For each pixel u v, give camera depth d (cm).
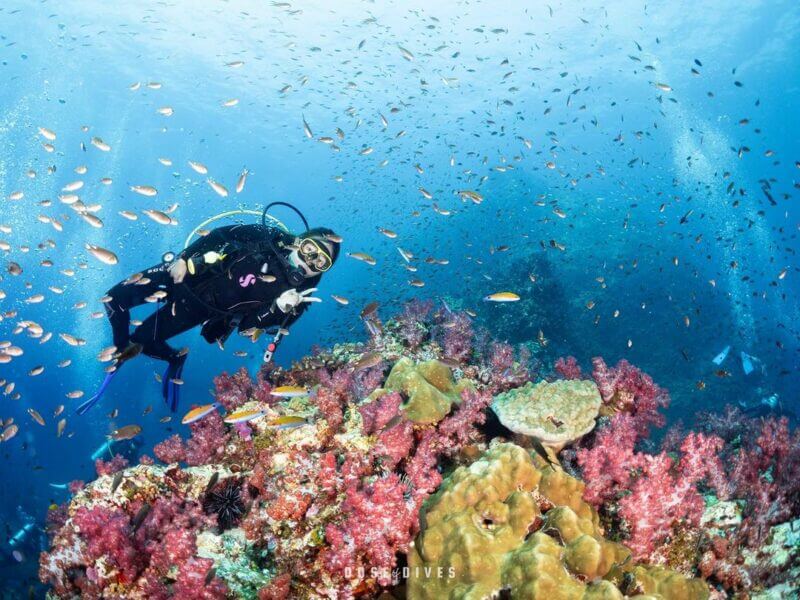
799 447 367
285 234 510
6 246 640
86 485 396
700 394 1573
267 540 332
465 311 633
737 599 305
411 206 3434
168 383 543
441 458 410
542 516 293
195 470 386
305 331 3219
